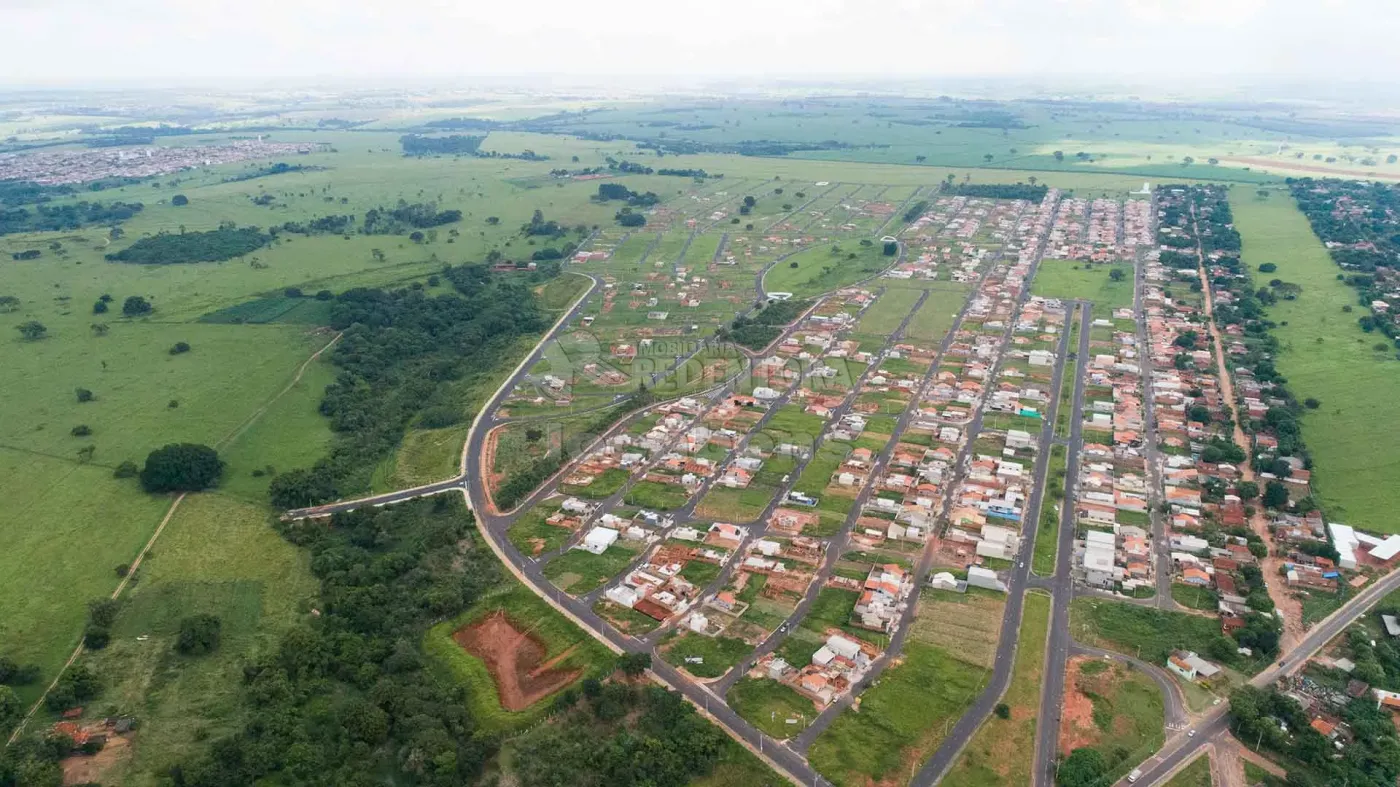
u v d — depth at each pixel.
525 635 153.00
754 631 150.75
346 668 142.12
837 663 140.75
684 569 170.00
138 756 122.75
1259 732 122.19
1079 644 145.62
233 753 121.56
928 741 125.19
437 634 154.62
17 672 136.25
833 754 123.31
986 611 154.50
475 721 132.38
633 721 130.50
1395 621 147.75
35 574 163.38
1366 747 121.75
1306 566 163.38
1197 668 138.00
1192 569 163.38
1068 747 123.69
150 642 147.75
